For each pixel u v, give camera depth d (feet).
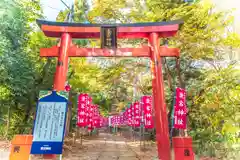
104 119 115.14
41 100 22.89
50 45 41.93
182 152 18.89
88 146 42.06
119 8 40.55
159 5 38.01
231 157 26.55
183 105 27.14
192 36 35.19
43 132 20.90
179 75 33.45
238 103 30.53
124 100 105.60
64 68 30.40
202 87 35.22
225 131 30.40
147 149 39.24
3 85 31.63
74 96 51.37
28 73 34.65
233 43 33.81
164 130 28.04
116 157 29.17
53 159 25.23
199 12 35.01
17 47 32.48
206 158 27.32
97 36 33.45
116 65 47.67
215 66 37.11
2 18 28.04
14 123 41.09
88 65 50.21
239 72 31.14
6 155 25.14
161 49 32.27
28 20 38.86
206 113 34.22
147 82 53.78
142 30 31.96
